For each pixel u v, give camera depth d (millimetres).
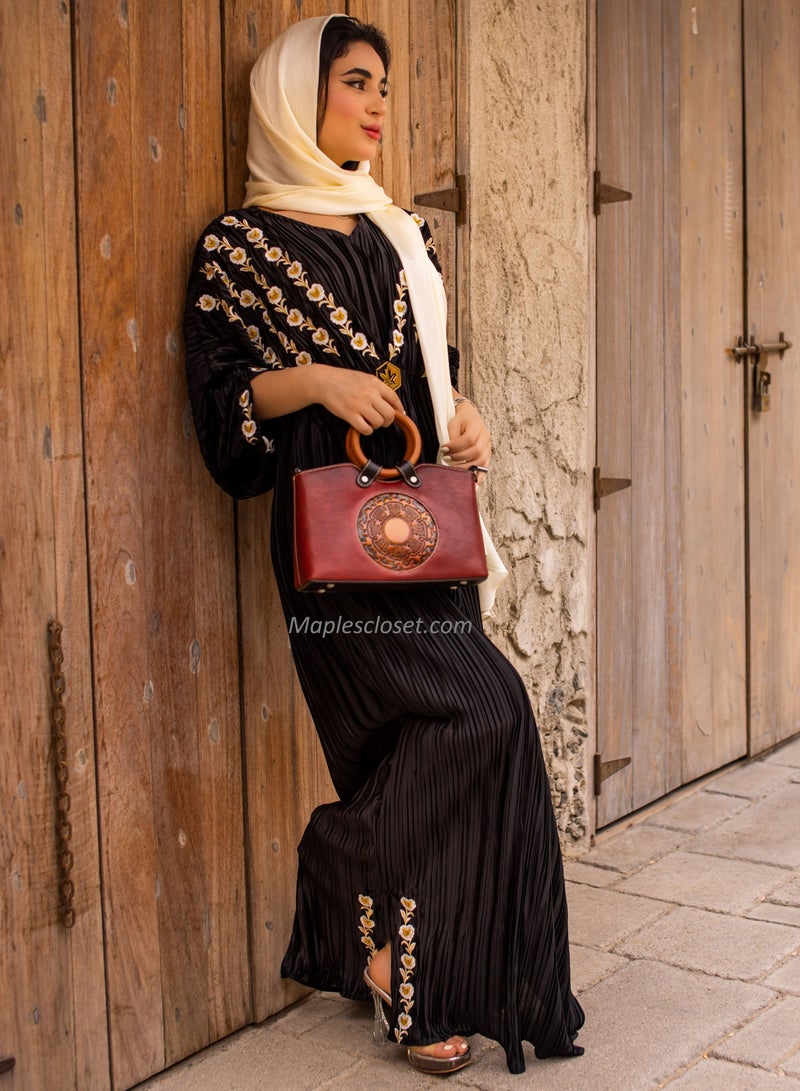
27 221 2088
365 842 2385
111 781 2283
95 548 2227
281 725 2643
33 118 2088
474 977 2379
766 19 4324
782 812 3900
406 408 2398
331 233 2367
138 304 2285
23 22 2064
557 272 3402
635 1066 2377
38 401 2119
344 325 2330
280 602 2619
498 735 2312
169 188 2338
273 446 2328
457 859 2344
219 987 2533
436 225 3041
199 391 2295
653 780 3941
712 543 4188
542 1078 2350
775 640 4574
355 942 2494
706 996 2658
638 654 3844
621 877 3387
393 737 2479
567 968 2441
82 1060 2262
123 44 2232
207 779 2482
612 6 3568
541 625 3467
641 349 3785
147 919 2369
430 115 2996
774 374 4484
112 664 2271
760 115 4316
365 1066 2434
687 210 3967
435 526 2193
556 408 3438
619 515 3729
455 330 3133
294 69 2346
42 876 2170
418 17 2934
